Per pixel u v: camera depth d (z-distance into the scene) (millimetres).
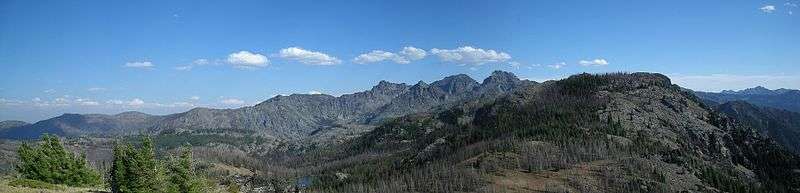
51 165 165625
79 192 144500
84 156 177875
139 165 141250
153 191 141750
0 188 128625
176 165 148125
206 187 167875
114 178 145250
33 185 141500
